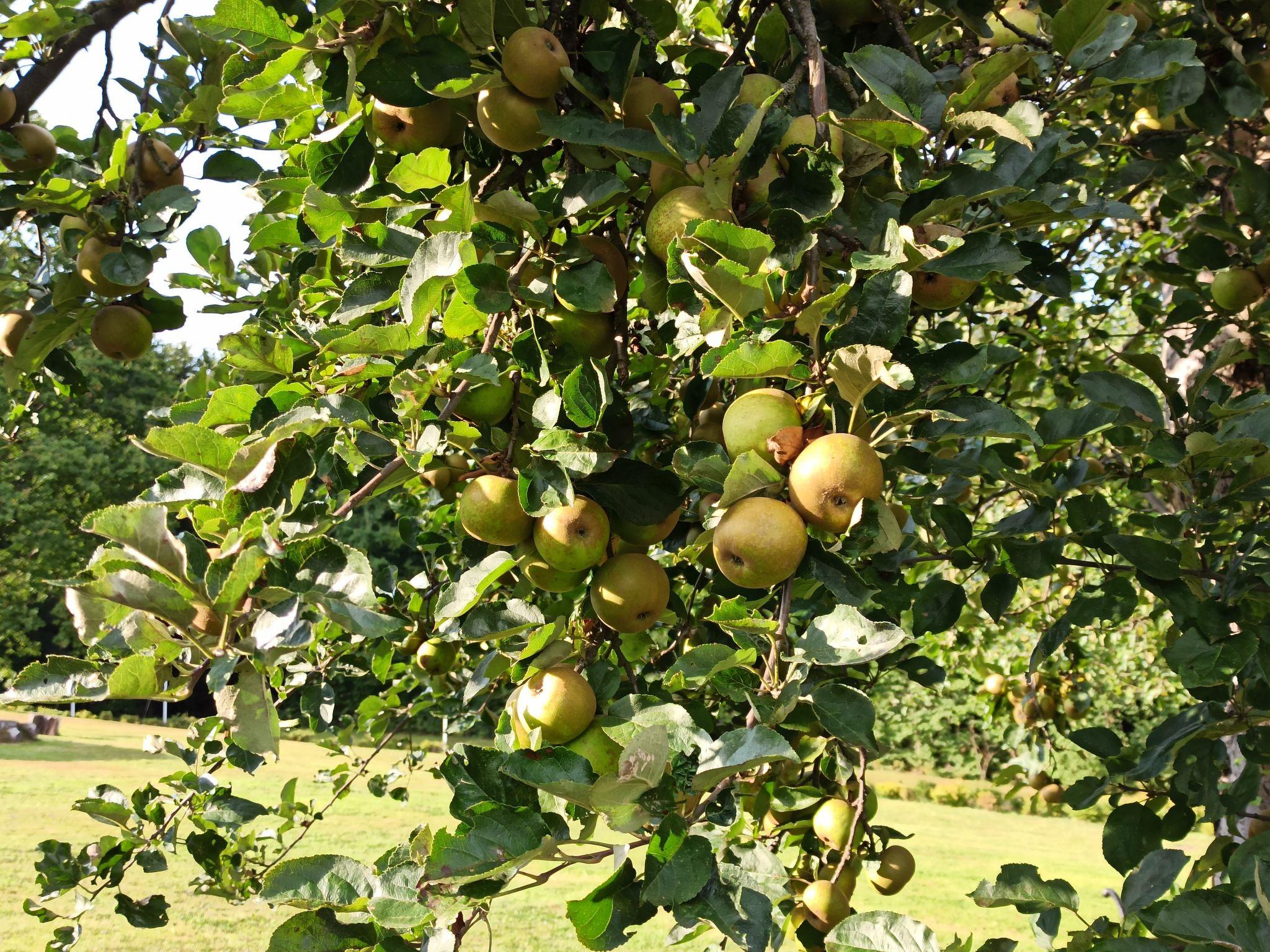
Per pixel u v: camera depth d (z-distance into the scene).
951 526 2.56
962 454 2.39
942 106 1.77
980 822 17.00
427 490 3.75
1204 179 3.16
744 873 1.40
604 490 1.80
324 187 2.06
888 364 1.42
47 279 3.43
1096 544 2.47
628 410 1.99
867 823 2.76
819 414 1.60
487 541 1.83
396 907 1.42
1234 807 2.15
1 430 3.88
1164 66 2.08
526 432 1.91
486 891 1.42
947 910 9.09
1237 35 2.85
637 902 1.36
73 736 19.22
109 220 2.91
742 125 1.77
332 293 2.71
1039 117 1.87
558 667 1.73
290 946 1.48
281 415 1.58
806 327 1.55
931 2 2.31
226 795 3.17
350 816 11.27
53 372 3.62
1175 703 9.96
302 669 3.47
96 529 1.30
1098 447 4.19
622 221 2.59
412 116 2.06
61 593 20.70
